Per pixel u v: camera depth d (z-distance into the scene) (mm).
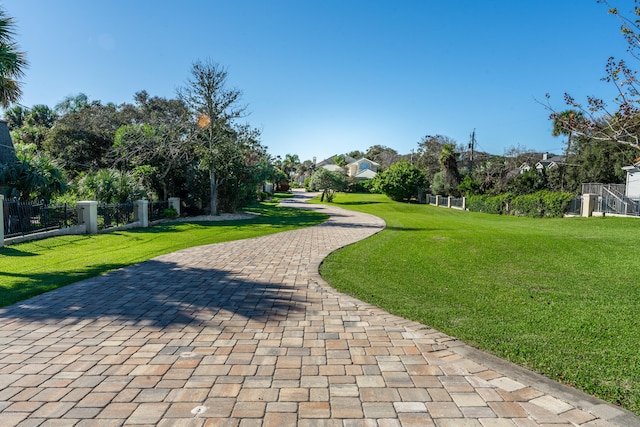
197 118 21656
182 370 3311
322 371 3311
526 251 9047
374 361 3504
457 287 6070
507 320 4531
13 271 7156
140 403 2795
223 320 4578
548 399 2859
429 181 47281
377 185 44031
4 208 10539
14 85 10227
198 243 11039
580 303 5156
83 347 3781
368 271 7266
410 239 11391
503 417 2646
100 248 10039
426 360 3520
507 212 27750
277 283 6375
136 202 15875
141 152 21188
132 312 4852
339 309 5008
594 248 9328
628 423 2553
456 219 23281
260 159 27422
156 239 11914
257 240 11727
